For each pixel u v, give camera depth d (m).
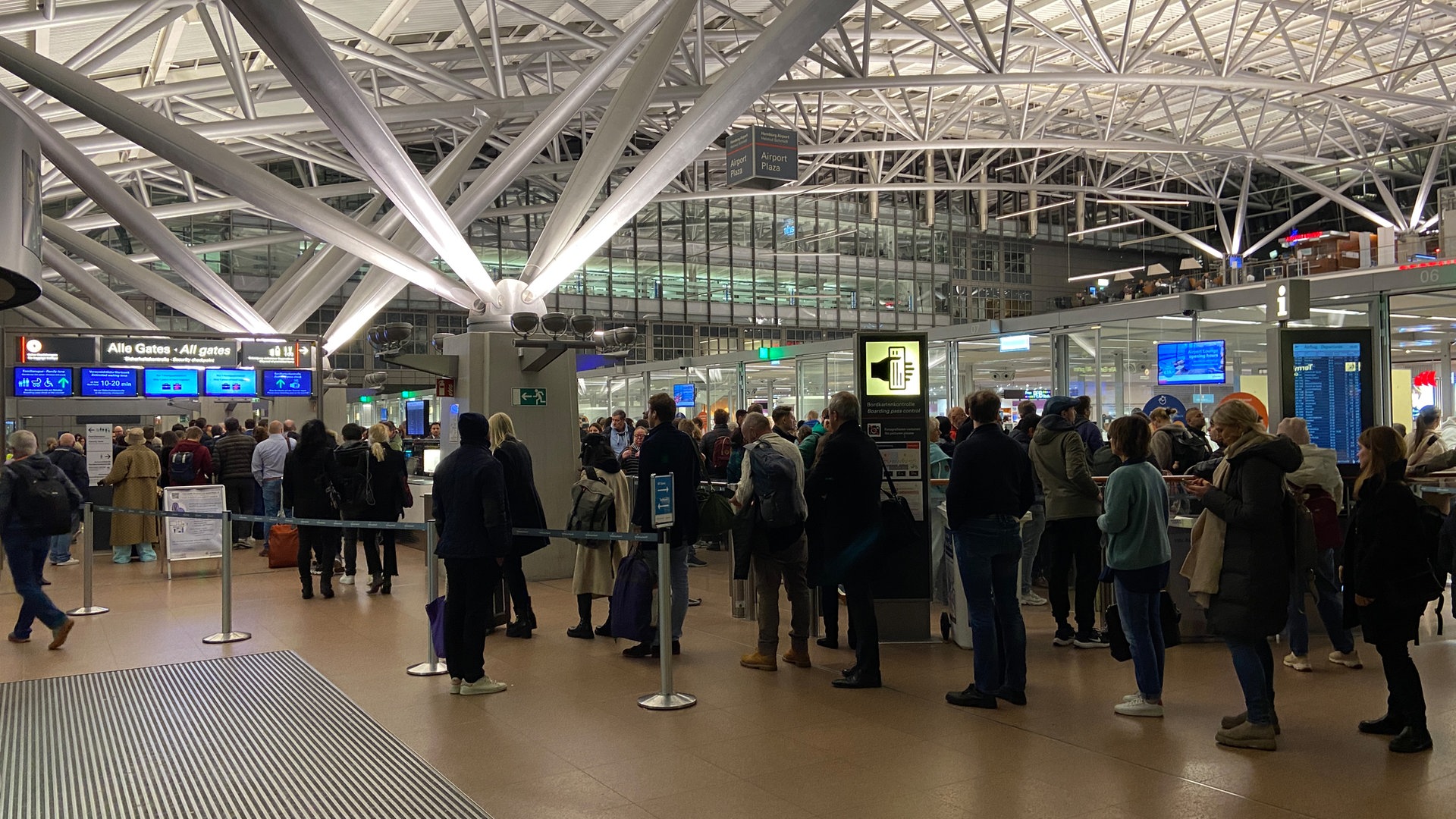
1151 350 19.64
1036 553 10.60
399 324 13.09
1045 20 38.69
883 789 5.20
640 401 36.94
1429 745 5.65
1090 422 10.44
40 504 8.97
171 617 10.65
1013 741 5.96
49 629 9.44
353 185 36.28
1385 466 5.67
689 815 4.91
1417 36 37.09
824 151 36.72
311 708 6.97
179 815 5.04
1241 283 33.31
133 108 14.40
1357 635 8.88
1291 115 46.03
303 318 23.94
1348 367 9.77
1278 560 5.60
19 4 18.19
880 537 7.24
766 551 7.90
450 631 7.32
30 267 13.42
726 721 6.50
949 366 24.09
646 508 8.26
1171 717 6.39
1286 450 5.57
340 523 8.95
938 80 27.38
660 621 7.02
